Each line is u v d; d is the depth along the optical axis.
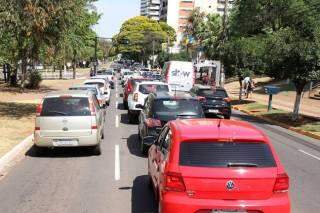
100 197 9.82
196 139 7.02
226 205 6.67
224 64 40.19
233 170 6.77
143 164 13.26
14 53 36.12
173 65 37.19
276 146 18.16
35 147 14.32
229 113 26.50
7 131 18.19
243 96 46.84
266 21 44.53
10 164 13.15
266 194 6.76
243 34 47.06
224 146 6.98
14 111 24.92
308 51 24.47
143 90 22.88
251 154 6.94
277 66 26.31
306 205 9.69
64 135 13.95
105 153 14.88
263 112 31.56
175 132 7.42
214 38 70.75
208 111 26.03
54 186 10.71
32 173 12.04
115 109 30.05
